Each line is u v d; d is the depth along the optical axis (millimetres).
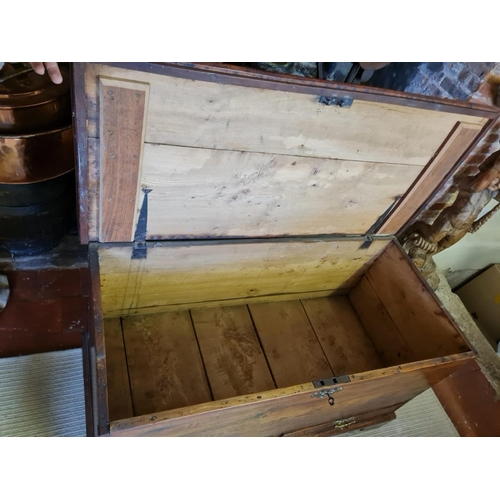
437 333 1444
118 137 933
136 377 1380
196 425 1021
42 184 1362
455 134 1224
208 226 1285
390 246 1602
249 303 1706
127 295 1417
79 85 824
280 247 1458
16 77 1172
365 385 1186
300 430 1342
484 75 1280
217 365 1494
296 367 1581
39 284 1590
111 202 1081
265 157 1112
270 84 921
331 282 1755
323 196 1319
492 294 2430
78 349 1472
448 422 1729
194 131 983
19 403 1324
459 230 1630
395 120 1133
